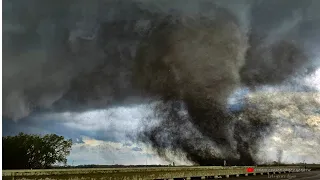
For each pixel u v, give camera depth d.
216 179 25.53
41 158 33.47
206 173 25.52
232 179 25.27
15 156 31.08
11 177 13.23
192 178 24.75
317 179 25.77
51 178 14.61
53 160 34.69
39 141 33.41
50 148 34.53
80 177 15.91
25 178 13.66
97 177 16.77
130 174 18.84
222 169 27.61
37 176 14.14
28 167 31.89
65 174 15.23
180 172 22.94
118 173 18.09
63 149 35.72
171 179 22.02
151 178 20.42
